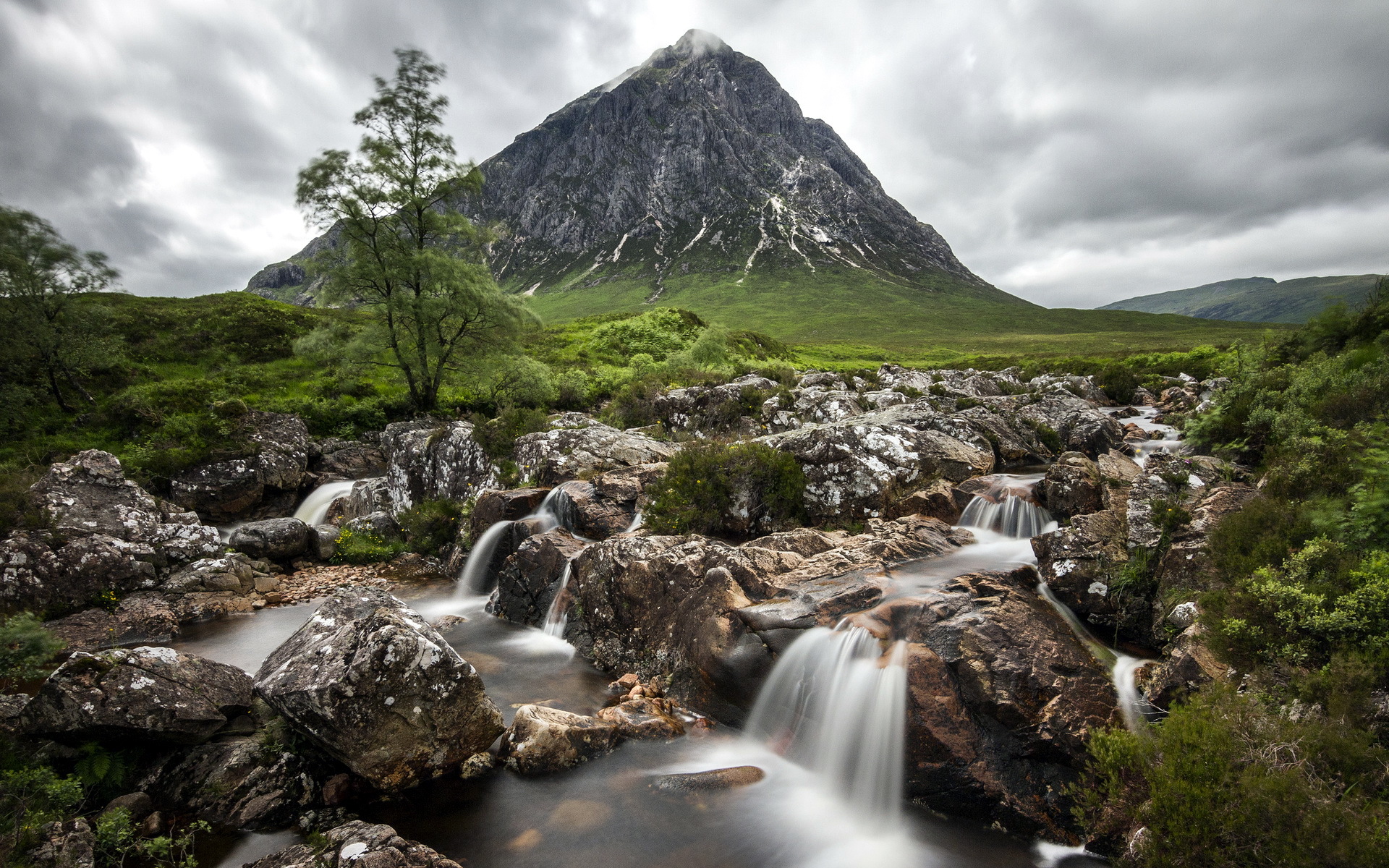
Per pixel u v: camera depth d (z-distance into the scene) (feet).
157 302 181.47
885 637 29.17
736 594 35.19
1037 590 35.37
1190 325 548.72
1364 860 14.70
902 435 56.08
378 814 25.58
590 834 24.66
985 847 23.89
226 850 23.17
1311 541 24.66
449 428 80.18
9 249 102.27
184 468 78.59
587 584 43.60
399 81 97.96
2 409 94.89
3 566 47.65
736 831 25.00
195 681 28.73
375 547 68.03
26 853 20.42
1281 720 18.65
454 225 105.81
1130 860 20.13
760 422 85.76
